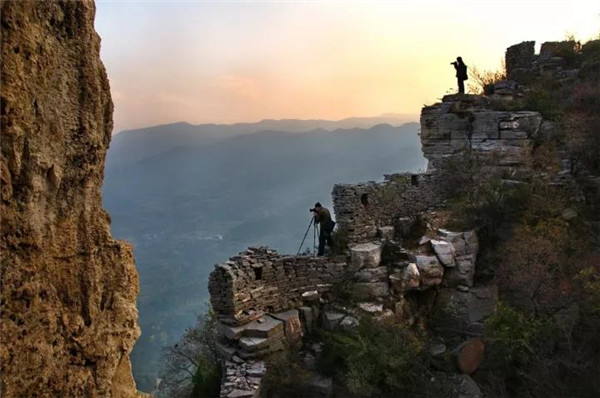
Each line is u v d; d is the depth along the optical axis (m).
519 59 26.34
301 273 13.98
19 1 2.89
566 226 16.20
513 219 16.72
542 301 14.57
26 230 2.98
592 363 12.56
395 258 15.47
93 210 3.75
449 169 19.53
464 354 13.55
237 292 12.36
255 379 11.09
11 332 2.84
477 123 20.33
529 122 19.53
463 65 22.08
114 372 3.98
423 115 21.73
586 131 18.20
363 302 14.16
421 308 15.17
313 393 11.66
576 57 24.39
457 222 16.95
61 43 3.37
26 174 2.99
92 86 3.61
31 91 3.01
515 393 13.34
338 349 12.45
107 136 3.96
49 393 3.19
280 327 12.55
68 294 3.44
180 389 14.53
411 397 11.98
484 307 15.11
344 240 15.41
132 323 4.18
